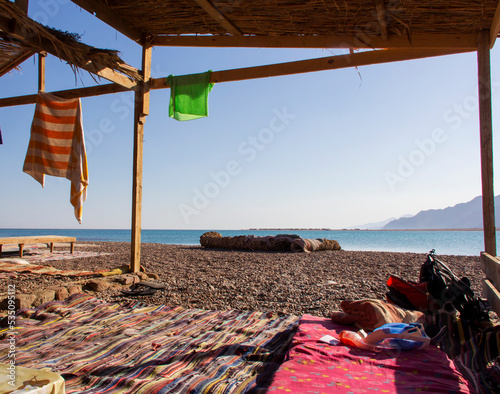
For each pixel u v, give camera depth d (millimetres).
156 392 2186
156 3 5188
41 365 2645
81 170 6336
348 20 4785
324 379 2148
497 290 3240
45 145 6449
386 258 11383
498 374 2416
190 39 5988
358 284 6363
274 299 5215
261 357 2795
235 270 8258
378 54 5441
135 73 6273
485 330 2785
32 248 13500
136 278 6344
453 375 2236
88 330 3543
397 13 4508
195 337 3363
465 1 4230
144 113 6715
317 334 3068
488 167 4508
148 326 3729
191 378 2395
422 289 3537
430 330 3098
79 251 13461
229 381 2357
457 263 9727
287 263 9820
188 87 6578
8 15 4367
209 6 4625
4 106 7863
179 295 5430
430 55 5184
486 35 4676
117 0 5199
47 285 5613
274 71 6074
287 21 4988
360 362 2430
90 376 2465
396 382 2115
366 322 3197
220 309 4656
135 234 6863
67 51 4910
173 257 11539
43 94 6535
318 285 6273
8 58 6254
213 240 16516
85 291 5445
